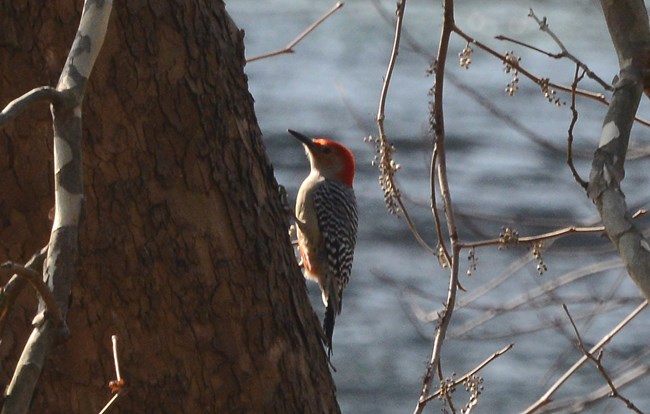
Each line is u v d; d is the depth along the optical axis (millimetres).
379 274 24188
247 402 8094
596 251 15250
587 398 13164
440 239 9562
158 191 7855
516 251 27250
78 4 7793
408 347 26750
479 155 36250
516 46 42906
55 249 5402
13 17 7707
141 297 7793
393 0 50188
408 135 36688
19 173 7684
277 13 55406
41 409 7637
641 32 7008
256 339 8148
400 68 45656
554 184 33250
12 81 7699
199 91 8008
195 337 7930
